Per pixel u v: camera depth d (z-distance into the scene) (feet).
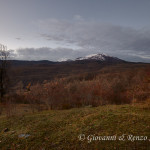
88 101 64.39
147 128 24.26
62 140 23.68
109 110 41.01
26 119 40.52
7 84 104.22
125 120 29.43
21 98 82.28
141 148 18.67
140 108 41.68
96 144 20.88
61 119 36.83
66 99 67.77
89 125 29.17
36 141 24.38
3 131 31.63
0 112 54.54
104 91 71.61
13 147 23.15
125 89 82.48
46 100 64.75
